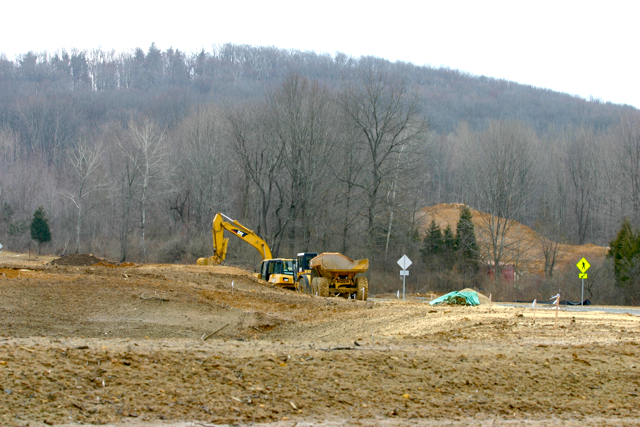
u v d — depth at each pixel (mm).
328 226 54938
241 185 65562
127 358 8625
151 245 65375
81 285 20328
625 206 67062
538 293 48812
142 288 21094
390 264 57531
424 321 16875
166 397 7387
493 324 15492
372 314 19688
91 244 67688
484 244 58719
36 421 6383
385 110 52875
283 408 7406
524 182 67562
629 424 7496
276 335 17453
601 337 13523
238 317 19391
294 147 54312
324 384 8352
